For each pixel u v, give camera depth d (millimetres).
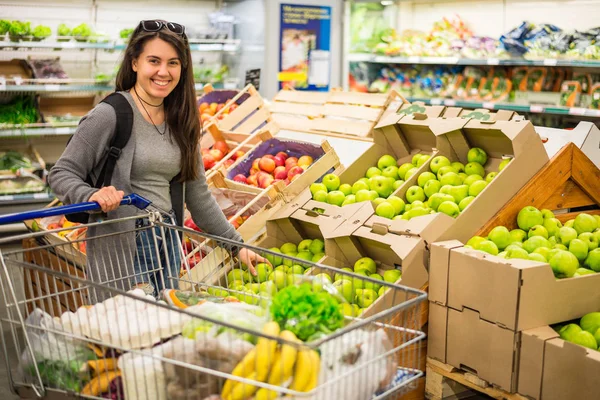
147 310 1766
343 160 3572
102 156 2420
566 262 2438
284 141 3865
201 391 1586
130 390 1644
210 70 6902
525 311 2285
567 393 2186
